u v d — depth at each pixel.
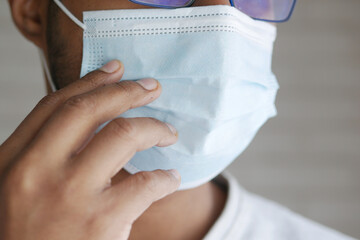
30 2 0.98
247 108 0.84
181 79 0.77
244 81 0.81
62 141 0.58
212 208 1.05
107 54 0.78
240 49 0.79
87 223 0.57
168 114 0.79
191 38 0.76
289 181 1.95
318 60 1.90
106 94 0.62
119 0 0.78
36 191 0.57
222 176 1.11
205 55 0.75
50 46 0.89
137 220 0.94
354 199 1.99
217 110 0.76
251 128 0.90
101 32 0.78
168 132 0.66
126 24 0.78
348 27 1.90
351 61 1.91
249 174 1.94
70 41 0.83
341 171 1.97
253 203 1.16
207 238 0.97
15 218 0.57
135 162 0.84
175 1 0.78
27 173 0.57
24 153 0.58
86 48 0.79
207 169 0.88
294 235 1.09
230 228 1.01
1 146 0.62
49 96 0.66
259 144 1.93
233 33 0.77
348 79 1.92
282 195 1.96
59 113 0.60
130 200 0.59
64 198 0.57
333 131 1.94
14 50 1.78
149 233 0.94
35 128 0.63
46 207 0.57
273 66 1.90
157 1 0.77
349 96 1.93
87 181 0.57
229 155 0.89
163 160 0.82
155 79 0.76
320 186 1.97
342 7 1.89
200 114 0.77
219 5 0.77
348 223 2.00
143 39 0.77
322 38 1.90
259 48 0.88
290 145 1.94
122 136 0.59
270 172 1.94
